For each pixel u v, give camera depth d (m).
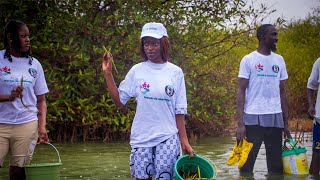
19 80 5.73
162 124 5.08
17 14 11.49
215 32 12.49
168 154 5.06
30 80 5.80
